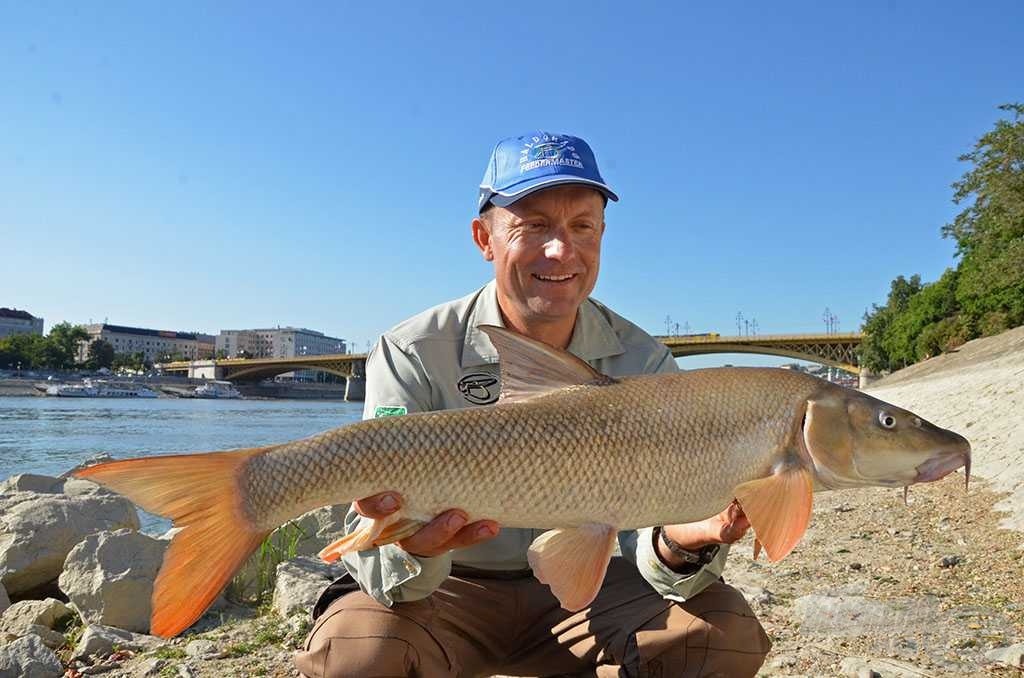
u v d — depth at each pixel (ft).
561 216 3.36
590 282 3.50
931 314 56.03
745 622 3.09
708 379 2.97
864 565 6.42
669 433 2.86
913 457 2.91
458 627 3.21
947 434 2.97
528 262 3.37
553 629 3.29
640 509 2.84
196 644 4.68
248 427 37.06
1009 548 6.70
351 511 3.16
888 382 48.08
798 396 2.96
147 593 5.18
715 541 2.97
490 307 3.56
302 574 5.65
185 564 2.56
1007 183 36.17
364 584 2.95
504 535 3.30
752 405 2.93
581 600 2.77
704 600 3.11
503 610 3.30
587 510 2.81
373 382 3.43
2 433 32.24
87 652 4.63
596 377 2.98
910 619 4.94
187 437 30.71
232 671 4.30
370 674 2.85
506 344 3.01
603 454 2.82
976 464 11.00
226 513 2.63
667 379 2.98
